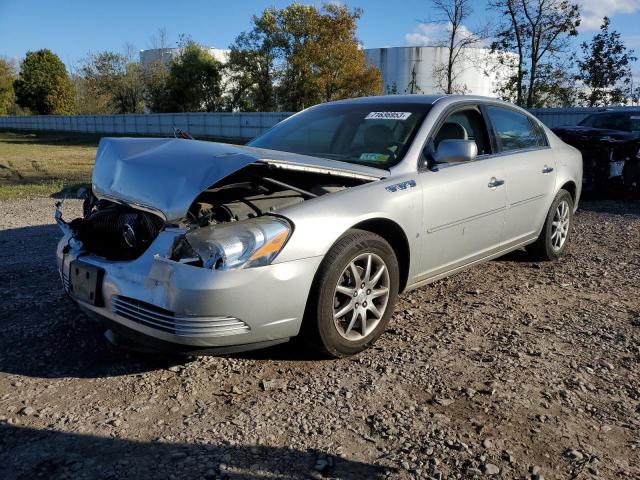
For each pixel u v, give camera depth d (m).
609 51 30.19
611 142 9.88
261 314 3.08
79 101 73.94
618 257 5.97
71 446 2.66
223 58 62.97
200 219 3.19
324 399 3.08
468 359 3.55
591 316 4.28
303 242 3.19
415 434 2.76
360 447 2.66
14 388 3.19
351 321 3.49
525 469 2.50
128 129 47.16
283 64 48.22
